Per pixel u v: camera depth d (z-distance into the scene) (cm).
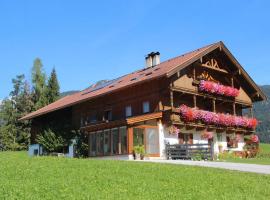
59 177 1570
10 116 7750
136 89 3588
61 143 4153
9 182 1427
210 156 2941
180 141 3428
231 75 4069
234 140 3981
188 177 1747
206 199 1384
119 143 3050
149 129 3152
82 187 1411
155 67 3894
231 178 1805
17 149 7369
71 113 4494
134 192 1389
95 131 3366
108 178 1593
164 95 3412
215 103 4038
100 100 4006
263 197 1506
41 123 4972
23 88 8019
